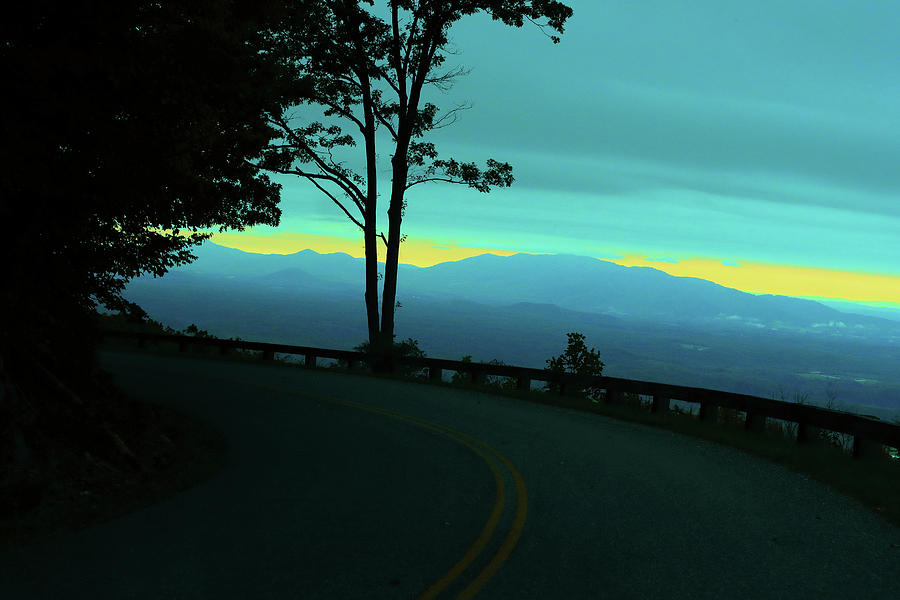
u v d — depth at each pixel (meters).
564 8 28.84
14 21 8.36
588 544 7.20
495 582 6.04
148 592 5.73
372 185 32.19
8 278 10.60
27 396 10.53
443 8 29.27
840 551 7.13
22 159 8.52
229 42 9.80
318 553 6.82
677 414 20.03
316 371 30.06
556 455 12.71
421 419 17.16
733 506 9.05
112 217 11.33
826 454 13.19
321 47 29.06
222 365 31.14
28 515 8.12
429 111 30.31
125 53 8.76
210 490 9.70
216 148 13.20
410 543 7.17
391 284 32.22
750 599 5.74
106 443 10.84
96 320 13.22
